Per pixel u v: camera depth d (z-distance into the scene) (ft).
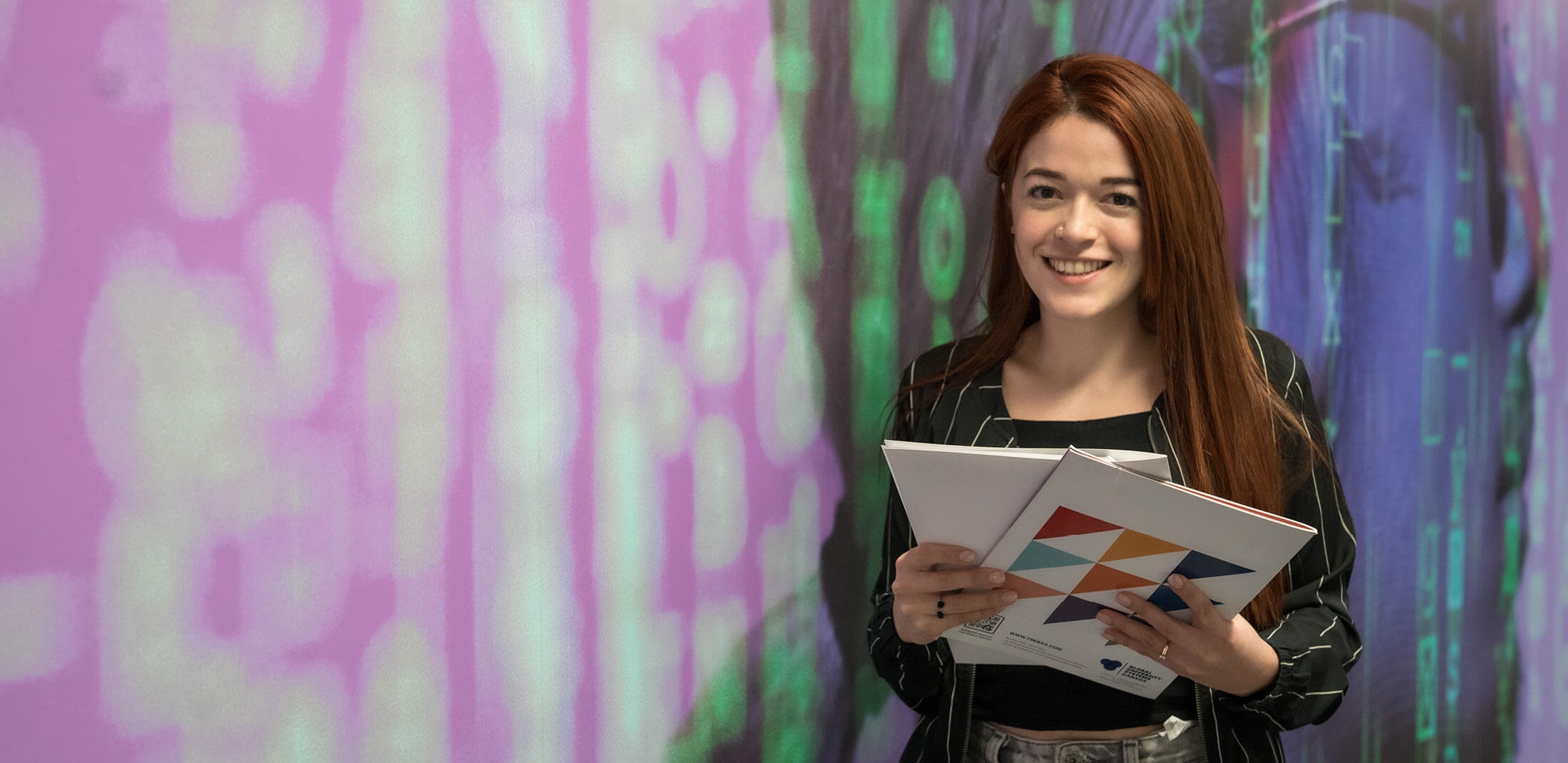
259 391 2.83
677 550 3.70
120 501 2.64
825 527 4.12
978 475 2.75
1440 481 5.80
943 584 2.97
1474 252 5.85
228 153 2.77
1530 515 6.24
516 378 3.31
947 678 3.50
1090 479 2.64
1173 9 4.83
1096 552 2.81
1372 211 5.44
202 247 2.74
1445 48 5.66
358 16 2.96
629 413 3.56
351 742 3.03
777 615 3.99
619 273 3.51
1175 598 2.92
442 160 3.13
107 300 2.60
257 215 2.82
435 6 3.10
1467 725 6.02
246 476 2.82
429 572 3.16
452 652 3.21
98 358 2.60
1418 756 5.80
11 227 2.48
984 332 3.89
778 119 3.85
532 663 3.38
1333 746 5.42
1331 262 5.30
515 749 3.36
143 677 2.68
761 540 3.92
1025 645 3.16
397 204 3.05
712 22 3.67
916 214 4.28
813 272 4.00
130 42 2.62
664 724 3.70
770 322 3.89
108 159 2.60
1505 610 6.16
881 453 4.26
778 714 4.01
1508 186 5.98
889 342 4.25
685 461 3.70
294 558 2.91
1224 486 3.36
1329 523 3.49
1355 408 5.42
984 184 4.49
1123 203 3.35
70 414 2.56
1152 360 3.58
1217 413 3.36
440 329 3.15
